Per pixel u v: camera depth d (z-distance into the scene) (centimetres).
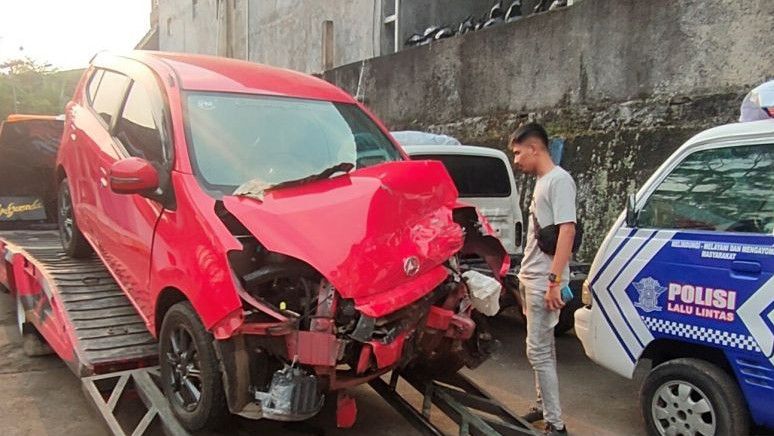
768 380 361
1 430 434
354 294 320
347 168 389
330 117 465
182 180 370
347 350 325
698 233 396
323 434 417
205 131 401
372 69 1227
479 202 697
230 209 340
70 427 441
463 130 1034
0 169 755
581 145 850
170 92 418
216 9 2211
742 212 383
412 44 1326
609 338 443
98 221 477
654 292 413
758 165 381
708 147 405
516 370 593
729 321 376
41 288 510
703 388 390
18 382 522
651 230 421
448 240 378
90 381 393
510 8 1160
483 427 388
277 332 316
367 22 1516
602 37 830
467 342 417
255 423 418
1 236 689
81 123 533
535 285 427
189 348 365
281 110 445
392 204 361
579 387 550
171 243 367
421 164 409
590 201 834
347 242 333
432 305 371
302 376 320
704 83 729
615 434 457
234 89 442
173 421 362
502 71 967
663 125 765
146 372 408
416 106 1129
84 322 443
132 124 452
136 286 413
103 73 538
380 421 460
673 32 755
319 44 1695
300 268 332
